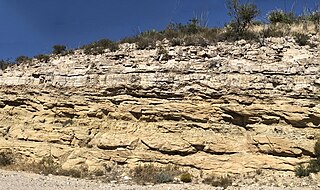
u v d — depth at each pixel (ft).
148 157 69.31
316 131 64.95
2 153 79.66
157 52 77.82
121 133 73.20
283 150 64.08
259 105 68.18
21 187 55.83
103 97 77.46
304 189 56.90
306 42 72.69
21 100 84.94
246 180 62.49
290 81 68.69
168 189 58.49
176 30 84.28
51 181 62.85
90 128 76.07
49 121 79.77
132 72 76.89
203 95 71.15
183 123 70.79
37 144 77.82
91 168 70.69
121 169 69.67
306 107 66.23
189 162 67.41
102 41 85.25
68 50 87.86
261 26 80.89
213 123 69.56
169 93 73.00
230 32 77.25
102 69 79.61
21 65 90.07
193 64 74.13
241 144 67.00
